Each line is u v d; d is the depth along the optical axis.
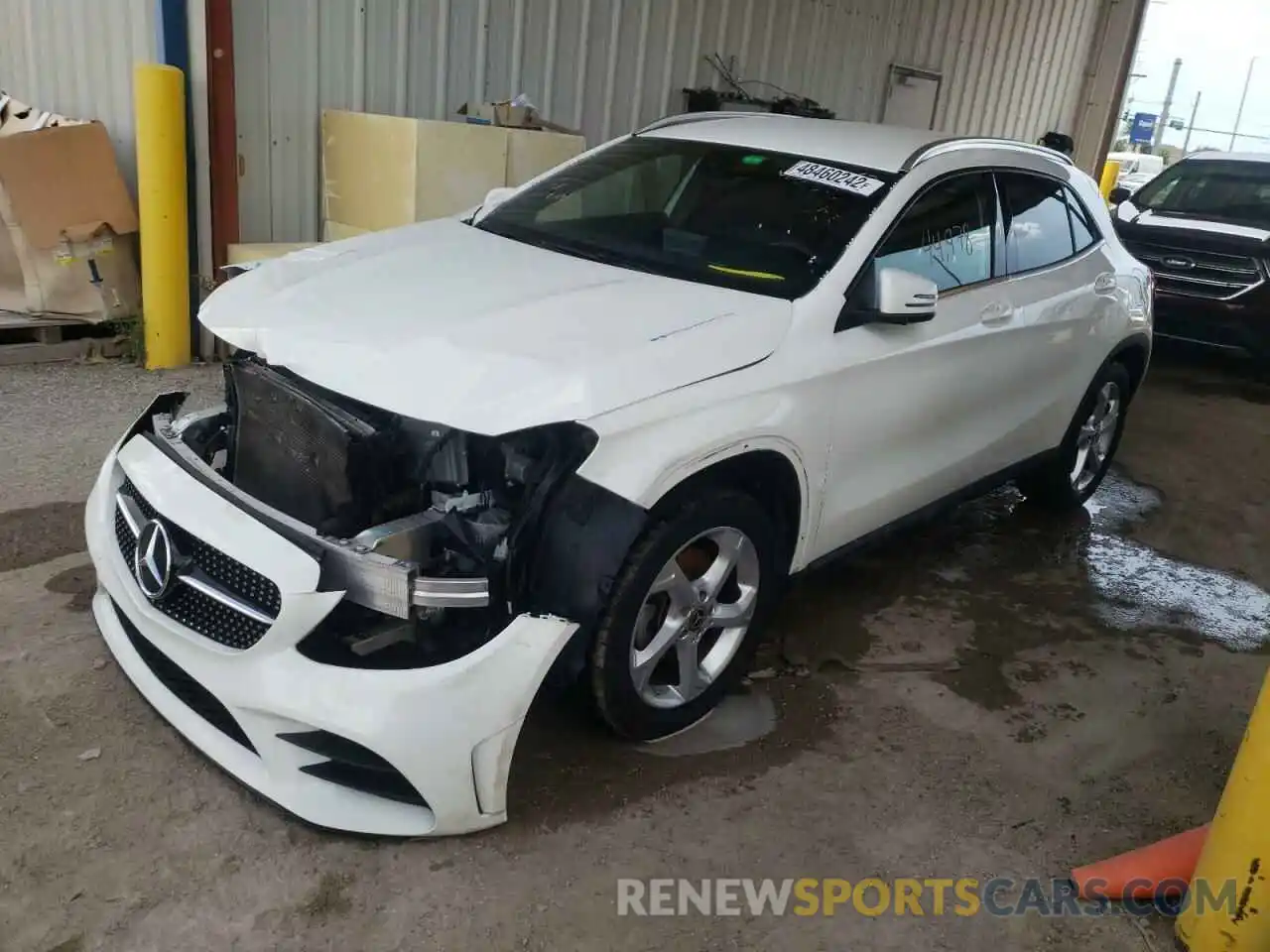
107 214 6.08
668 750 3.27
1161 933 2.80
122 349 6.39
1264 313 8.72
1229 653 4.46
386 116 6.22
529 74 7.75
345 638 2.70
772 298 3.37
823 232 3.62
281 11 6.34
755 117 4.63
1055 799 3.31
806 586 4.52
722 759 3.27
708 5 8.90
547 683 2.84
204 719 2.88
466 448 2.81
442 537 2.73
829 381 3.31
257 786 2.71
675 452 2.82
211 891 2.53
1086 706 3.89
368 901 2.55
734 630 3.34
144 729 3.06
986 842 3.07
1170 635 4.56
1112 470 6.66
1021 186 4.47
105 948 2.35
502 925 2.54
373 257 3.60
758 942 2.60
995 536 5.41
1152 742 3.71
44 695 3.17
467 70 7.37
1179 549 5.54
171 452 2.99
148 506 2.92
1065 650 4.30
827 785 3.22
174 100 5.83
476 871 2.69
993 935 2.73
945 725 3.63
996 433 4.44
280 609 2.57
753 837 2.95
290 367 2.88
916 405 3.78
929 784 3.29
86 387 5.83
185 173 6.05
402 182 6.15
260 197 6.62
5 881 2.49
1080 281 4.78
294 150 6.68
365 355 2.80
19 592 3.71
